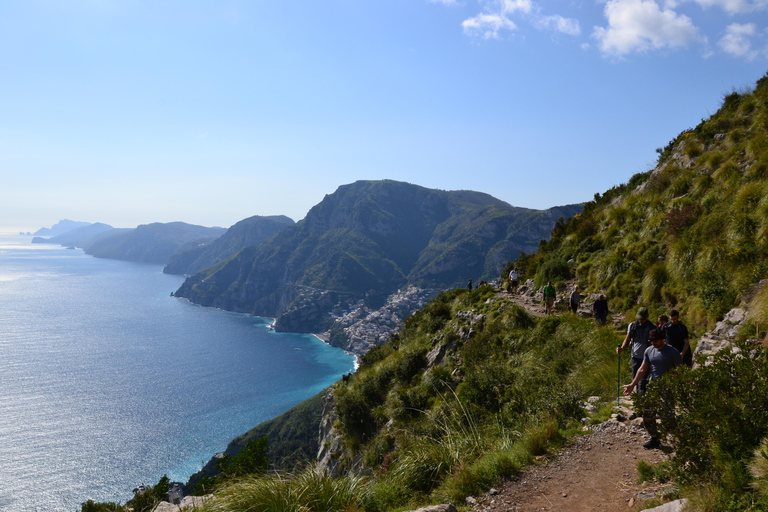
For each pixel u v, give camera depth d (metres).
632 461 5.70
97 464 97.00
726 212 13.05
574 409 8.04
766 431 3.87
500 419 8.68
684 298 12.38
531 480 5.73
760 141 14.98
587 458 6.07
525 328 16.30
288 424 92.69
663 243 16.03
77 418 125.06
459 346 19.08
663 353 6.14
